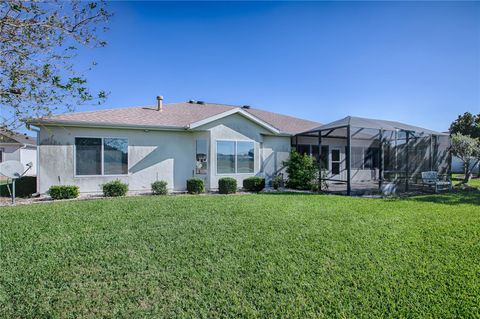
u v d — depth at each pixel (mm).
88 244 5289
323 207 8969
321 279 4035
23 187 12305
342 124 13984
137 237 5680
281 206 8969
